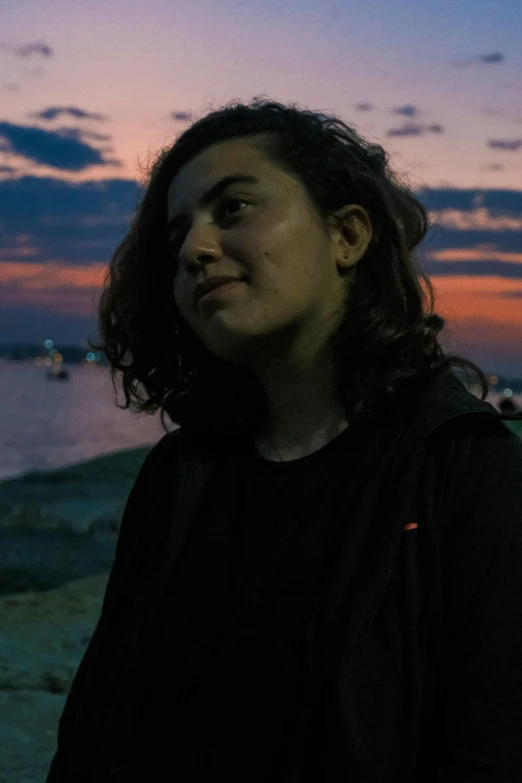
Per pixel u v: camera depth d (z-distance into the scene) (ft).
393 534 4.16
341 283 4.98
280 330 4.81
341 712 3.93
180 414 5.52
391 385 4.70
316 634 4.19
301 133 4.96
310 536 4.65
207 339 4.94
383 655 4.06
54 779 5.37
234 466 5.33
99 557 18.70
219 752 4.48
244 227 4.76
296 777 4.08
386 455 4.52
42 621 13.74
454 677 4.07
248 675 4.49
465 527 4.17
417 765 4.16
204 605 4.87
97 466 33.53
